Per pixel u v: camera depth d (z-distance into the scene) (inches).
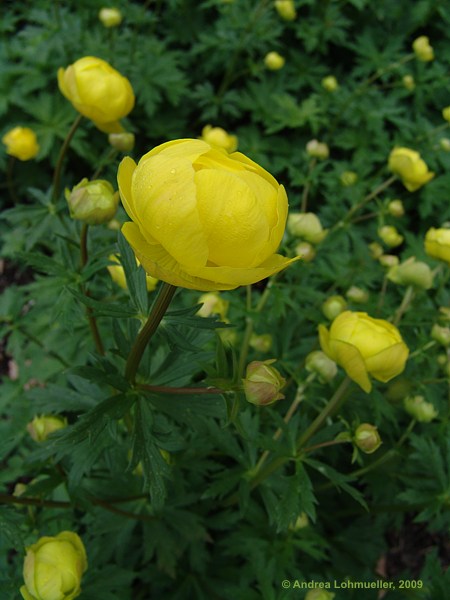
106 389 10.4
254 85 18.2
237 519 10.9
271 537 10.7
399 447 10.8
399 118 18.1
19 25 19.3
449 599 8.7
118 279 9.5
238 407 6.4
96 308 6.7
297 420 8.7
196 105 19.0
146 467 7.0
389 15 20.3
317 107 18.5
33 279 17.5
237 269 4.6
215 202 4.7
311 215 10.3
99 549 10.2
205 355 7.7
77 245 8.3
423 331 11.0
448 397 11.8
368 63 18.9
